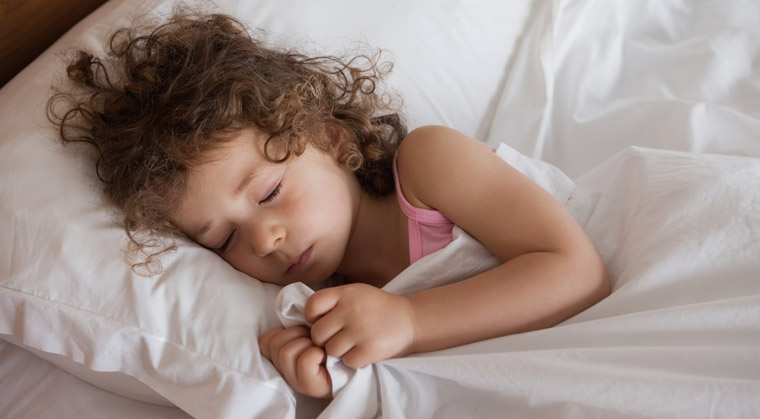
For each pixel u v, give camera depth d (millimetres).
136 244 769
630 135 1043
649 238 753
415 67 1067
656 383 594
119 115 869
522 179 812
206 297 741
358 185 917
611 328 665
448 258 797
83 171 835
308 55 1025
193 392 714
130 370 751
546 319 726
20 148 826
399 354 704
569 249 747
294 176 808
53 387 876
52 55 960
